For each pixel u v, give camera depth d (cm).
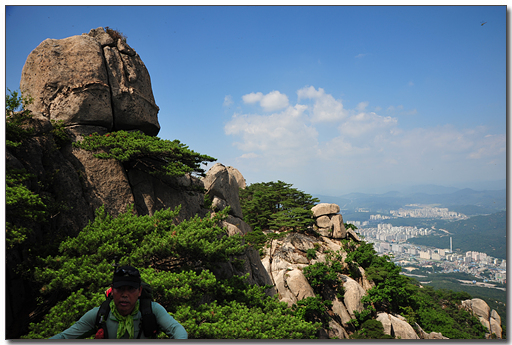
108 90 1900
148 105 2184
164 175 1967
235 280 1416
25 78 1822
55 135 1573
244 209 5400
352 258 4494
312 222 5062
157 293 929
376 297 3941
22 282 1037
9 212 897
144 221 1246
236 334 874
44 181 1316
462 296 5966
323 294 3875
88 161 1666
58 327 710
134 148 1762
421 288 6309
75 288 911
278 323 1055
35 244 1071
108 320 365
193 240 1149
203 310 1016
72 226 1410
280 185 5916
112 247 999
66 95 1778
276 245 4406
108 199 1667
